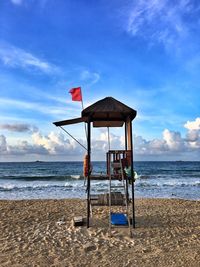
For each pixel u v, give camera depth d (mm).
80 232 6684
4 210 9461
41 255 5324
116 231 6719
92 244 5836
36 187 20969
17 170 46250
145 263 4902
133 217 7117
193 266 4742
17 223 7680
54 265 4848
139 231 6781
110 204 6805
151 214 8820
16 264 4898
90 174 6988
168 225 7426
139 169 48062
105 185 21594
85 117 6996
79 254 5367
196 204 11281
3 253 5445
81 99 7316
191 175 34125
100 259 5113
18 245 5891
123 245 5828
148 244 5895
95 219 7820
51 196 16391
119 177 6984
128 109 6781
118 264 4867
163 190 18953
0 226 7375
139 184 22516
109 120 7617
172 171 42406
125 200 6988
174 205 10883
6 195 16906
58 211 9367
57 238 6324
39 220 8047
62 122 6965
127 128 7414
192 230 6977
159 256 5227
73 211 9367
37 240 6215
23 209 9719
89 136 6965
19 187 20938
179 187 20719
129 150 6973
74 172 40562
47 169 48938
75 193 17641
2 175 34938
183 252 5418
